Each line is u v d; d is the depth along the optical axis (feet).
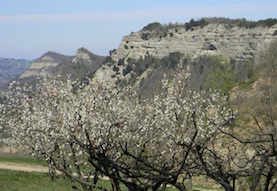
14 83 68.49
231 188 14.53
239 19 481.05
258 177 14.87
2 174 82.58
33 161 112.57
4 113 67.72
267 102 17.49
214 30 479.82
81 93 53.21
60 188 70.90
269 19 440.86
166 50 491.72
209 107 50.03
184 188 14.62
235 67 223.10
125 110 52.54
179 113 46.78
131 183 14.98
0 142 78.54
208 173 14.84
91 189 38.52
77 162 41.09
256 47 424.87
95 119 45.27
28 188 69.15
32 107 64.95
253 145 15.34
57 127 51.72
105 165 15.03
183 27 518.78
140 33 529.45
